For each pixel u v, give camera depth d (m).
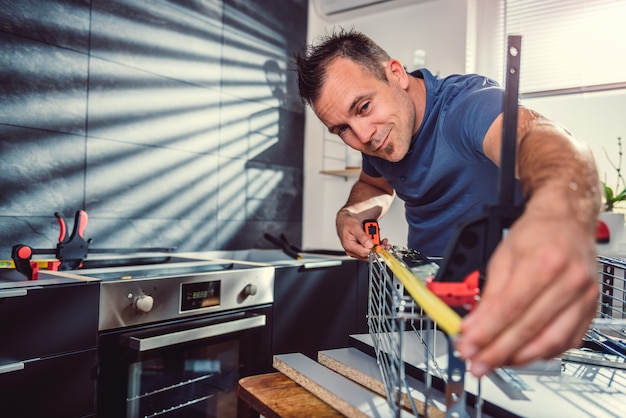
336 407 0.58
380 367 0.62
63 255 1.48
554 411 0.52
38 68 1.55
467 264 0.42
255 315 1.63
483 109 0.78
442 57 2.29
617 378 0.64
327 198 2.74
